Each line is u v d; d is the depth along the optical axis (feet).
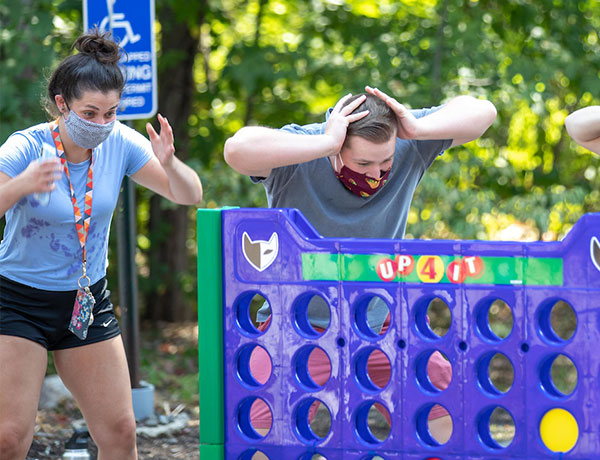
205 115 53.93
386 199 18.10
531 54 45.85
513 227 47.21
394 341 14.24
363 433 14.73
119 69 16.87
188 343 50.39
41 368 17.29
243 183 41.65
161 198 52.85
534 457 13.57
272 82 46.88
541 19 47.19
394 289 14.20
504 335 40.01
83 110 16.48
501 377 39.11
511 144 50.49
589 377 13.17
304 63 46.60
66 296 17.49
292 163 16.29
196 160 43.50
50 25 41.06
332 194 17.65
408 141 18.42
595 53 47.14
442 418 17.38
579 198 40.81
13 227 17.17
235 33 52.34
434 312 45.93
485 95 42.86
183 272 53.52
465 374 13.88
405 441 14.28
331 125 16.56
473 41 43.86
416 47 45.16
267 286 14.98
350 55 48.65
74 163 17.35
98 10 29.58
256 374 17.12
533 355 13.51
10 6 41.19
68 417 32.19
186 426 31.50
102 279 18.10
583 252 13.11
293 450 14.98
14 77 40.88
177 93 52.16
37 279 17.22
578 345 13.21
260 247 14.98
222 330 15.33
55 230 17.13
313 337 14.74
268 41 52.21
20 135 17.17
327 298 14.60
